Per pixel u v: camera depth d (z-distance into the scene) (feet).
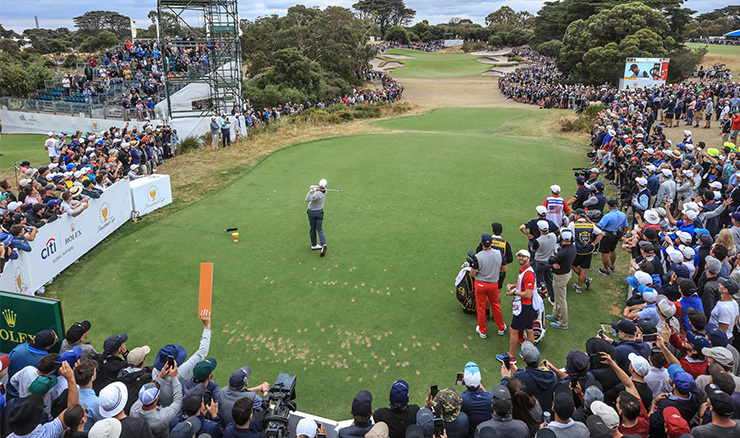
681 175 36.14
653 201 36.96
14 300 19.56
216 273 31.99
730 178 33.68
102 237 37.86
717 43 285.43
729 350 17.11
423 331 25.17
